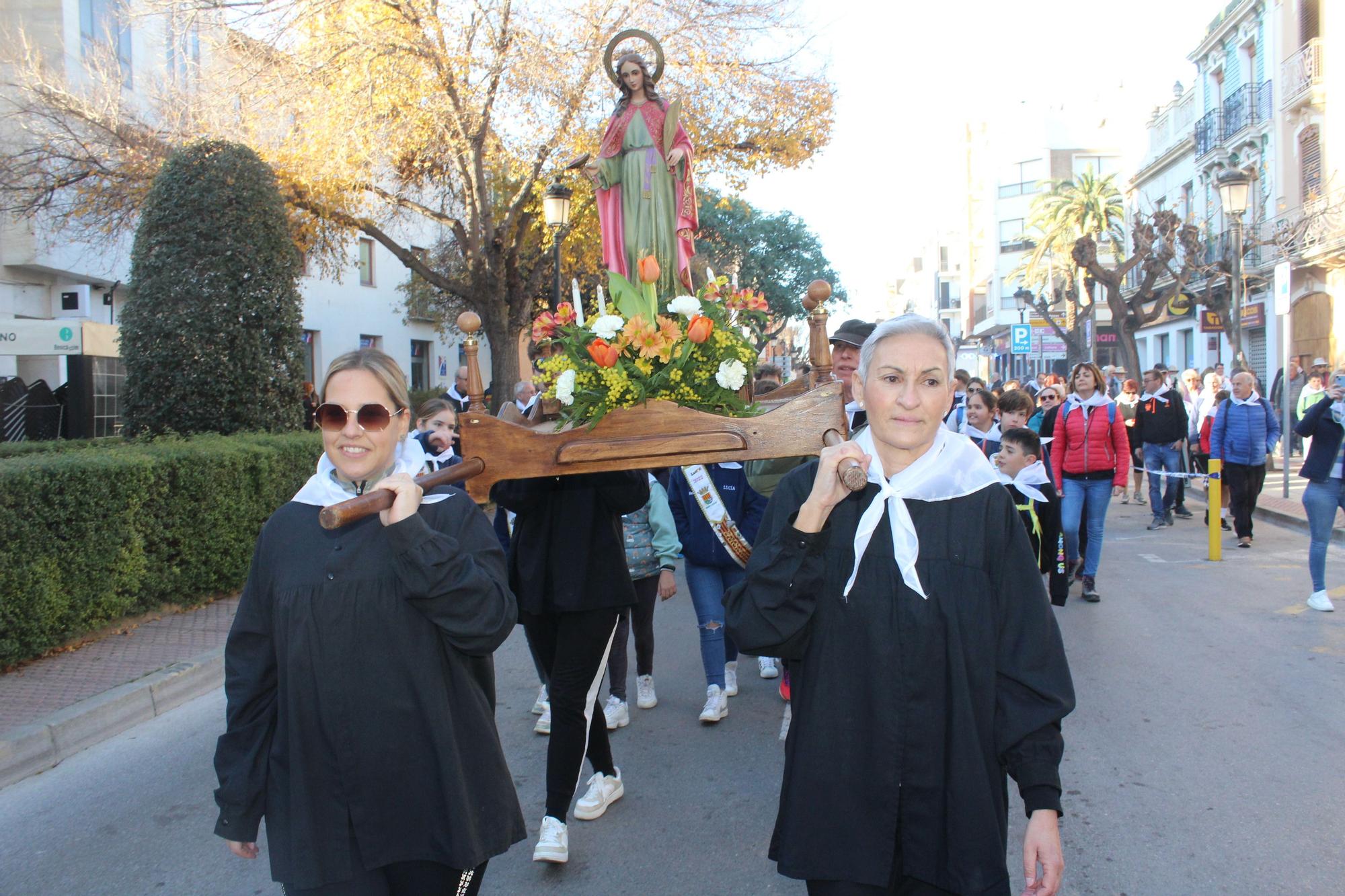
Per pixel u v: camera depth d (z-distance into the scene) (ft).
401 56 47.21
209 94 50.49
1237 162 89.15
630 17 49.70
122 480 22.99
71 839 13.87
